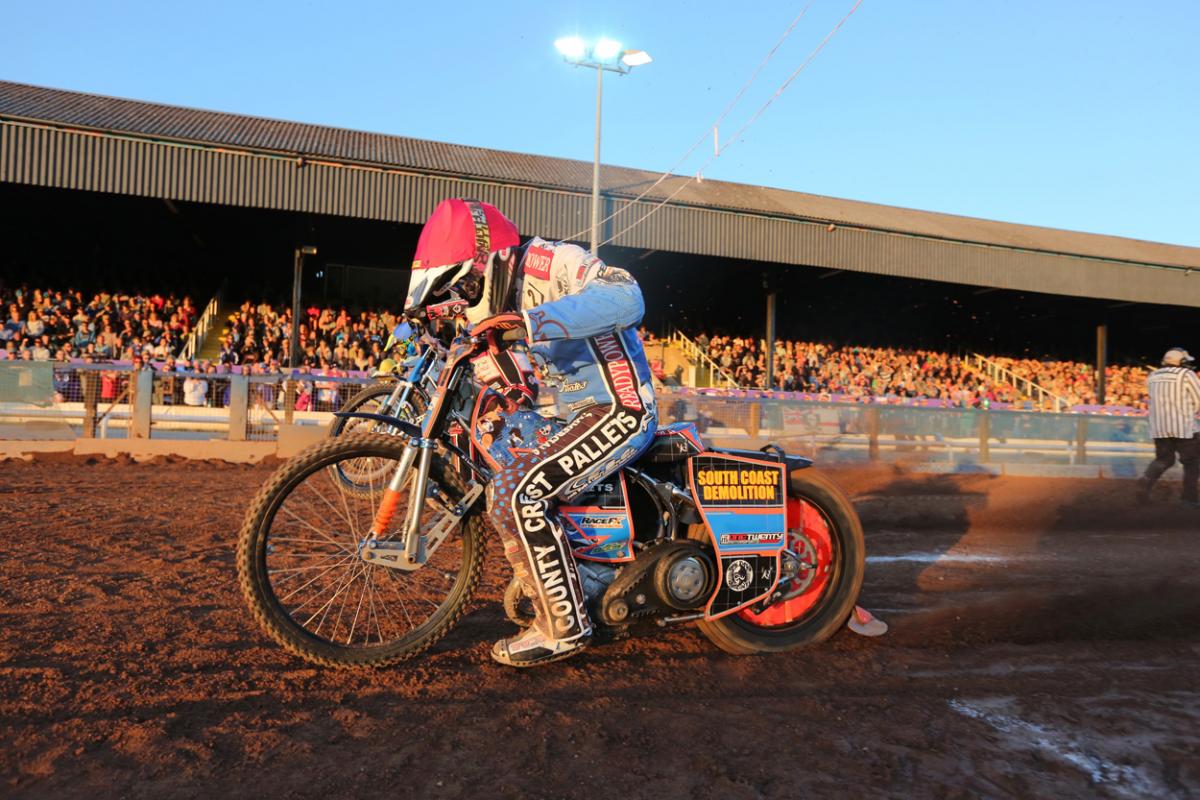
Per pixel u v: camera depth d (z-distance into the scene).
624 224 19.05
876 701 2.78
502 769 2.21
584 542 2.96
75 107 17.80
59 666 2.82
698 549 3.00
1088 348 31.33
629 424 2.85
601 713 2.60
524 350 3.07
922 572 4.94
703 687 2.87
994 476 12.14
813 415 11.93
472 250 2.81
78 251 22.44
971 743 2.46
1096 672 3.16
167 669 2.83
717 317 27.05
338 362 18.80
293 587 3.74
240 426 11.80
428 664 2.98
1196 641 3.64
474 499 2.96
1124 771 2.31
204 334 19.88
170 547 4.92
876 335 28.75
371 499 3.33
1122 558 5.75
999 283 22.09
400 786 2.11
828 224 20.61
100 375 11.40
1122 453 13.11
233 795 2.03
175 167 16.14
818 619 3.37
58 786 2.05
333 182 17.00
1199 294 23.97
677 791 2.13
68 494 7.29
